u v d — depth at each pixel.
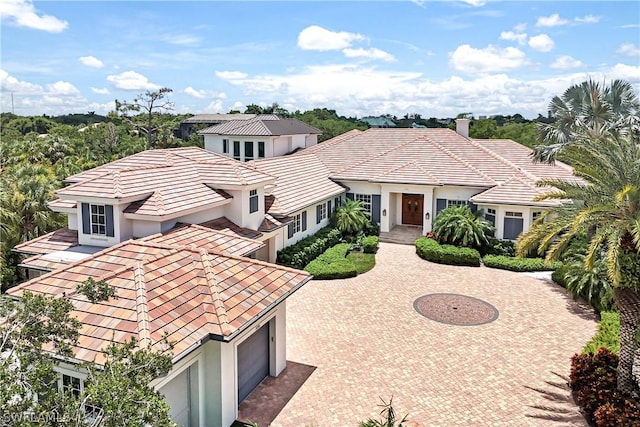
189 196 23.08
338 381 16.06
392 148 39.94
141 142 76.06
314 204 31.83
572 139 26.38
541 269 27.95
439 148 37.81
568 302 23.12
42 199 26.56
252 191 25.44
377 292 24.62
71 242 22.30
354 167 37.75
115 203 20.59
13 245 25.44
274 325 16.12
